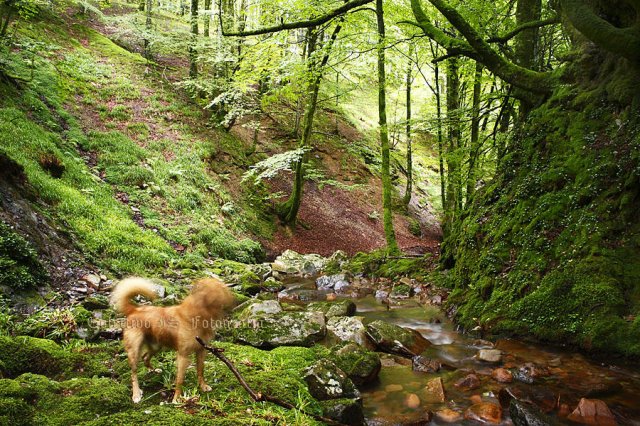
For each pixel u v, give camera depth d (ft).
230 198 52.08
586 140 22.93
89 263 25.57
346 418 12.28
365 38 38.68
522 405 13.09
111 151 45.47
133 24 64.08
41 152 34.24
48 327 16.62
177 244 37.78
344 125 87.76
